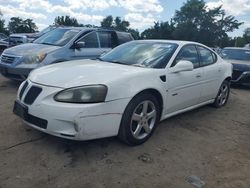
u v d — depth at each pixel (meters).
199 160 3.75
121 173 3.29
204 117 5.58
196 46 5.39
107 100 3.49
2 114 4.89
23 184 2.97
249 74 9.26
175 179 3.25
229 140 4.51
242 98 7.74
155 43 5.09
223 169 3.56
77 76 3.67
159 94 4.22
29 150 3.65
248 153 4.09
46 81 3.65
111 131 3.61
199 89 5.23
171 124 5.00
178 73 4.57
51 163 3.39
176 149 4.01
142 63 4.49
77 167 3.34
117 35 8.75
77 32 7.71
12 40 18.38
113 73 3.81
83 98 3.39
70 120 3.33
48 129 3.46
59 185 2.99
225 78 6.15
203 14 76.44
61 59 6.96
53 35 7.96
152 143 4.13
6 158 3.44
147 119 4.09
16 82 7.60
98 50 7.93
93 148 3.82
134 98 3.80
